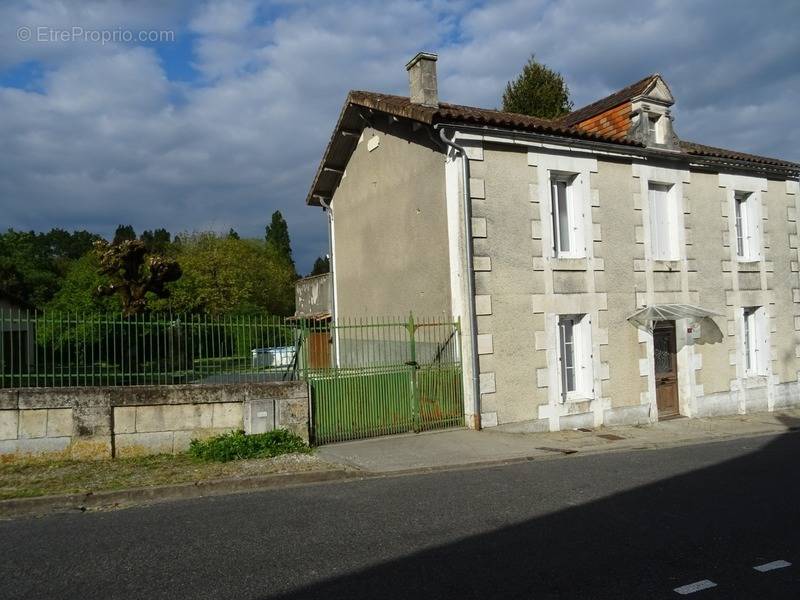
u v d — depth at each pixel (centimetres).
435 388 1198
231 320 1059
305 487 832
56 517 704
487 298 1209
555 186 1359
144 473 859
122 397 961
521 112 3056
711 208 1612
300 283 2436
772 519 653
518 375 1238
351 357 1588
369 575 505
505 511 690
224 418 1017
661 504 718
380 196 1499
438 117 1168
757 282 1702
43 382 982
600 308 1365
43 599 470
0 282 4403
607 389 1366
